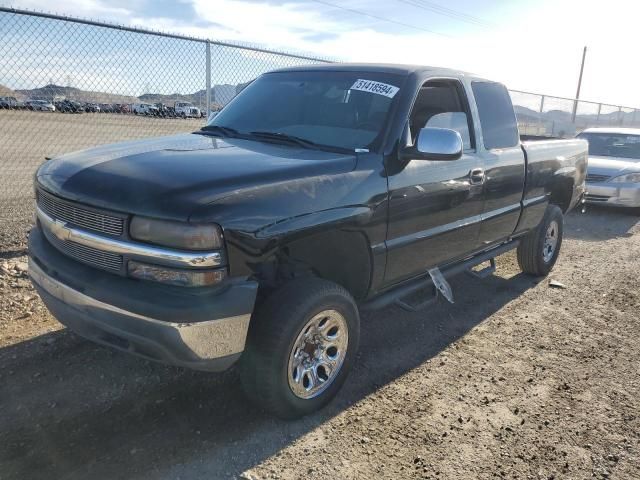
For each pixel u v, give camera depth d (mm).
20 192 8531
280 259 3117
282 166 3023
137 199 2604
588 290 5922
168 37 7016
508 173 4805
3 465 2623
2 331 3969
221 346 2664
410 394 3557
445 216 4055
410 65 4172
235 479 2662
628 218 10180
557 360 4188
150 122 7699
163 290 2561
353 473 2766
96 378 3445
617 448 3123
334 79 4098
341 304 3180
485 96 4754
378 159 3465
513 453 3020
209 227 2523
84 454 2746
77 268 2814
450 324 4770
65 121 7809
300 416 3160
